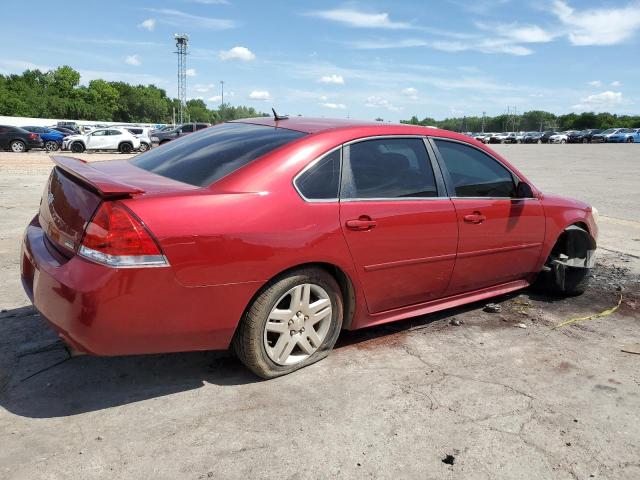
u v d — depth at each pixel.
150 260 2.57
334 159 3.29
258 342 3.02
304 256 3.03
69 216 2.77
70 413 2.77
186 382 3.14
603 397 3.16
